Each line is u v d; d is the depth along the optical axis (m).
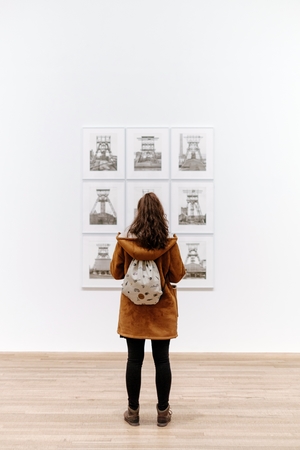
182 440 2.42
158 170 4.10
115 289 4.11
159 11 4.11
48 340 4.11
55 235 4.12
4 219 4.12
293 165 4.09
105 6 4.11
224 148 4.11
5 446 2.35
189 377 3.48
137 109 4.12
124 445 2.36
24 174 4.12
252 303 4.09
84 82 4.13
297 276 4.09
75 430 2.54
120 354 4.07
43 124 4.12
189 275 4.09
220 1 4.10
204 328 4.09
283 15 4.09
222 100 4.11
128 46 4.12
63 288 4.12
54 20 4.12
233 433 2.51
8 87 4.12
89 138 4.11
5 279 4.12
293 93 4.10
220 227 4.11
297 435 2.49
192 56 4.11
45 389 3.20
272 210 4.10
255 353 4.08
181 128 4.09
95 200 4.11
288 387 3.26
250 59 4.10
